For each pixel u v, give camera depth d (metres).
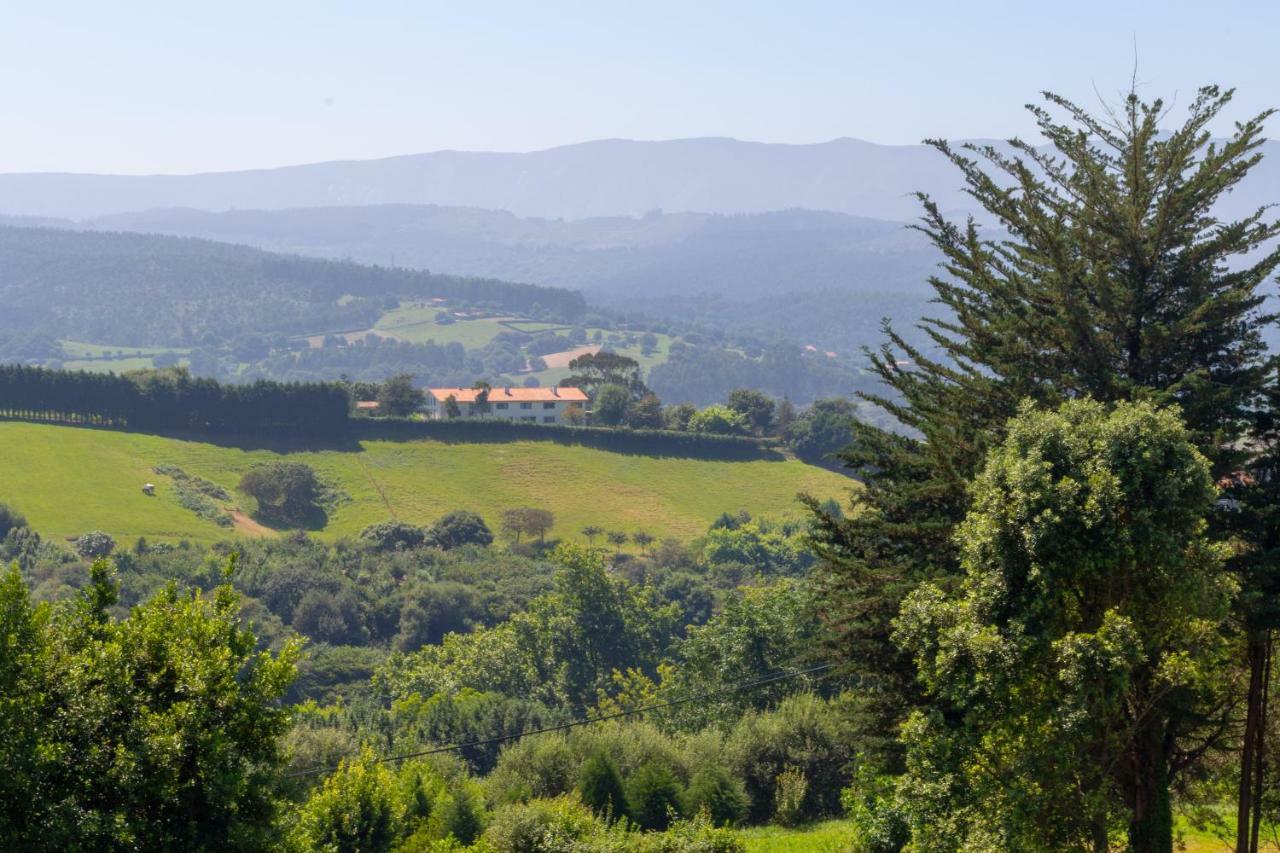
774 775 71.06
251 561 177.75
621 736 72.44
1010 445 34.38
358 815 53.75
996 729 31.67
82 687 27.91
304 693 143.25
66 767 26.92
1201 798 45.19
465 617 172.88
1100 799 30.31
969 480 43.41
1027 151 47.41
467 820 59.62
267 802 29.42
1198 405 39.94
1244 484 40.62
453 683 127.94
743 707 86.88
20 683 27.12
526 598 179.12
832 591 48.97
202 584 165.00
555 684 134.50
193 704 28.19
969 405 47.62
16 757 25.75
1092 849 32.25
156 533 188.12
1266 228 43.88
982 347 47.88
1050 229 45.09
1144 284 44.69
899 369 50.41
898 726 46.47
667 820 65.62
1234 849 44.16
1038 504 32.31
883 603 45.41
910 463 48.06
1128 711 35.03
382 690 139.25
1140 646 30.03
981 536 33.09
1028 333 46.09
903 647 34.28
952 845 31.42
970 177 47.84
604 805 65.62
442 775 70.62
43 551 168.00
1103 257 45.91
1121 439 32.72
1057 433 33.47
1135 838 35.19
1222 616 32.34
